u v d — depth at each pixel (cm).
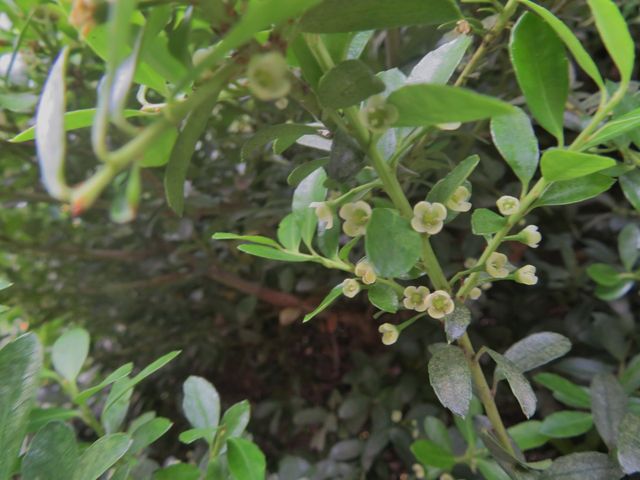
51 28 16
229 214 22
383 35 19
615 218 20
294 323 31
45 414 12
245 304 26
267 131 8
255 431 28
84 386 25
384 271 7
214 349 28
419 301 9
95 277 30
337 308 26
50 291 28
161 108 8
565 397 15
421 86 5
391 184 8
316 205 9
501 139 9
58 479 9
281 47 6
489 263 9
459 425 15
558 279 22
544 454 19
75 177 23
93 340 31
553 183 9
